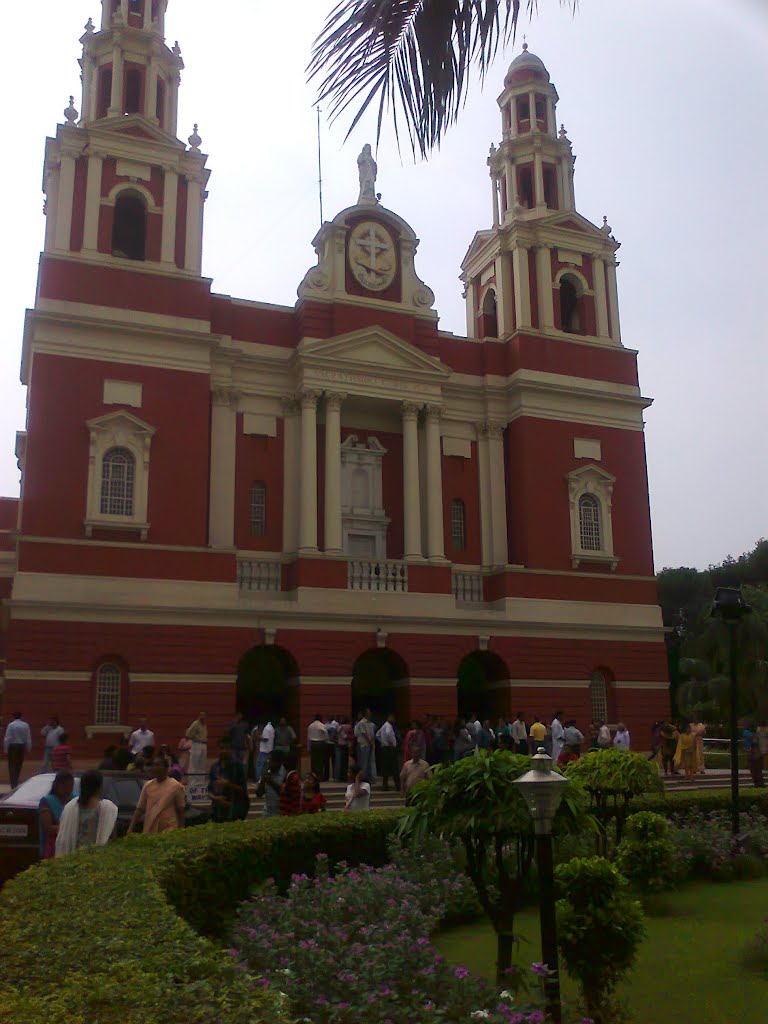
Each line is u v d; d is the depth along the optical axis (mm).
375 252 33375
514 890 8281
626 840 13477
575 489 33688
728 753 38031
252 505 30688
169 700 26531
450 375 33250
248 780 25062
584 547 33625
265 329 31812
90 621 26188
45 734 24234
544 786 7266
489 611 31141
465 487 33781
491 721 31516
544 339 34688
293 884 9969
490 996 6492
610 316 36469
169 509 27891
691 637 60344
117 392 28109
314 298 31844
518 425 33844
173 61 33281
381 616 29375
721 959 9930
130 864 8414
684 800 17031
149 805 12320
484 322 37281
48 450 27031
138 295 28984
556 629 31984
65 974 4535
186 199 30750
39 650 25562
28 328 29719
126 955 4895
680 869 14109
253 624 27938
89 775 11055
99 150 29578
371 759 25672
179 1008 4051
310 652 28422
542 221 35812
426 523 31812
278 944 7727
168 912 6074
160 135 30531
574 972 7977
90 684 25969
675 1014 8242
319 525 31266
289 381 31703
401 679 29969
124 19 32312
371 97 6867
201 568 27766
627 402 35344
